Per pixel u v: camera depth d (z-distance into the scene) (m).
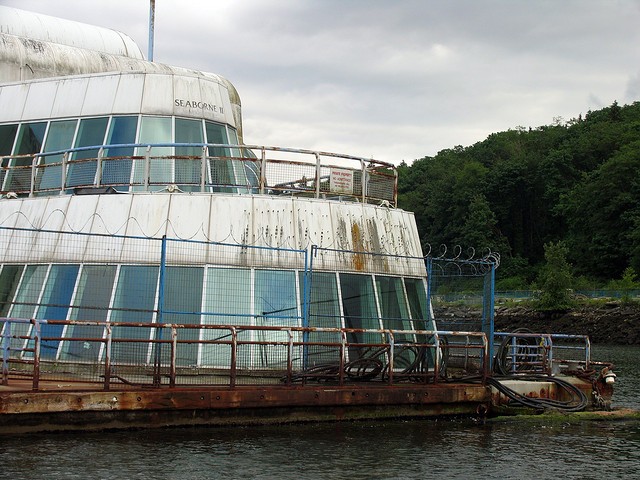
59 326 19.31
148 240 19.55
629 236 105.00
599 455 16.00
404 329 21.00
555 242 128.88
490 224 125.69
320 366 18.48
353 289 20.61
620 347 72.50
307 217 20.59
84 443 14.44
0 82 25.77
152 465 13.31
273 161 20.77
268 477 13.07
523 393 20.23
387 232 21.70
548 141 158.88
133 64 28.69
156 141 23.55
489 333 21.28
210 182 23.48
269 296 19.56
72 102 24.23
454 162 167.38
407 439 16.47
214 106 24.58
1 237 21.12
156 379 16.53
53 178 23.56
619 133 140.50
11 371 17.58
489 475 14.04
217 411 16.27
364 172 22.03
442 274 22.48
